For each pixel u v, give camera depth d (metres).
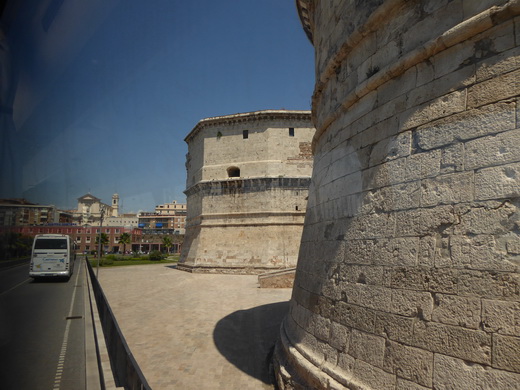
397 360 5.21
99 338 8.17
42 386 6.15
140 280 22.12
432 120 5.62
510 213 4.47
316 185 9.06
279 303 17.27
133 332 11.48
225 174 36.31
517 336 4.11
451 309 4.77
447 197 5.17
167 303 16.06
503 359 4.16
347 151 7.47
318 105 10.31
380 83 6.71
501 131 4.75
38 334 8.41
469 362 4.43
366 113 7.03
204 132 37.97
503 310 4.29
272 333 11.44
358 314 6.10
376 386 5.40
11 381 3.07
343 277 6.70
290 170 34.38
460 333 4.60
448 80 5.51
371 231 6.29
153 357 9.23
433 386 4.69
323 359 6.66
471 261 4.71
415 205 5.59
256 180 34.34
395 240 5.77
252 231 34.00
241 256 33.44
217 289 21.88
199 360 8.97
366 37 7.35
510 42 4.87
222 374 8.20
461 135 5.19
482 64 5.12
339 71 8.41
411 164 5.80
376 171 6.46
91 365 7.12
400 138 6.09
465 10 5.44
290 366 7.62
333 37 8.84
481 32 5.18
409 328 5.18
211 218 35.97
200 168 38.12
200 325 12.26
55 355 7.77
